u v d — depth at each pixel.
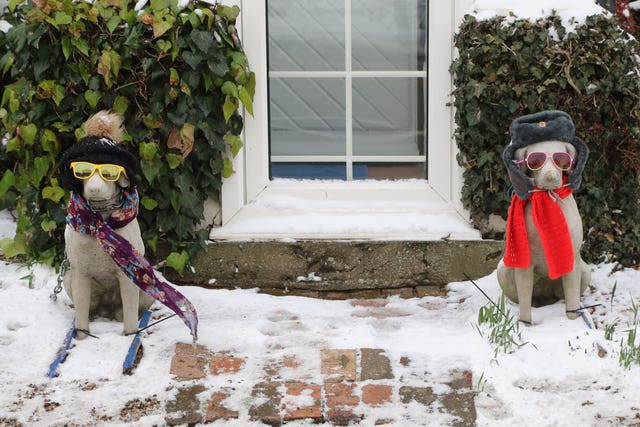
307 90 5.54
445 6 5.31
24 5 5.17
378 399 3.78
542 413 3.64
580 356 4.08
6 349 4.26
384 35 5.51
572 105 5.14
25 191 5.21
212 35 4.99
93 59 4.96
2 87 5.55
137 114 5.04
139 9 4.99
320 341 4.36
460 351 4.19
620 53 5.13
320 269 5.27
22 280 5.04
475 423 3.58
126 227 4.28
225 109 5.12
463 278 5.29
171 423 3.61
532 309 4.79
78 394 3.85
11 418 3.63
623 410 3.65
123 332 4.44
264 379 3.97
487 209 5.30
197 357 4.19
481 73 5.13
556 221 4.37
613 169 5.30
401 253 5.27
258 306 4.93
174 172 5.11
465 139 5.24
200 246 5.24
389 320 4.71
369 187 5.44
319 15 5.49
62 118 5.05
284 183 5.47
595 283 5.13
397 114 5.55
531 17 5.09
